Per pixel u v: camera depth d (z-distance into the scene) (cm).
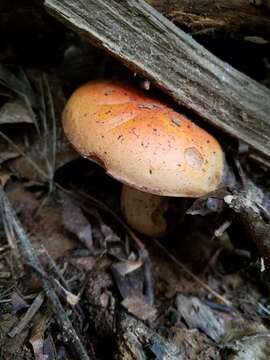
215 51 16
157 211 16
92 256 16
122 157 12
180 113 14
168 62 13
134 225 17
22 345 13
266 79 17
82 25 13
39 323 13
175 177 12
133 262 16
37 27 18
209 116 14
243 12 14
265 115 14
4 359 12
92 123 13
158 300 15
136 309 14
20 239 15
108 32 13
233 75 14
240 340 14
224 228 15
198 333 14
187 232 18
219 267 17
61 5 12
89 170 19
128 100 13
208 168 13
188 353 13
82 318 14
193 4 14
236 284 16
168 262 17
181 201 16
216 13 14
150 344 13
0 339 13
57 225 17
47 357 12
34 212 17
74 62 20
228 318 15
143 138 12
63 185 18
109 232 17
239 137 14
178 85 13
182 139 13
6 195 17
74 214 17
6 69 18
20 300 14
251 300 16
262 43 15
